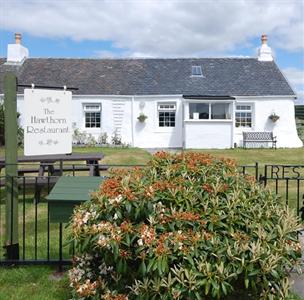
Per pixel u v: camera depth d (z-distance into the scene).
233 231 3.19
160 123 22.78
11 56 24.64
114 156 16.55
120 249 3.12
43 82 23.16
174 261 3.09
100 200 3.32
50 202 3.98
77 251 3.74
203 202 3.33
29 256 4.95
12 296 3.85
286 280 3.27
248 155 18.14
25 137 5.10
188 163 3.76
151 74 23.88
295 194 8.88
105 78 23.58
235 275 2.96
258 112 22.69
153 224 3.18
